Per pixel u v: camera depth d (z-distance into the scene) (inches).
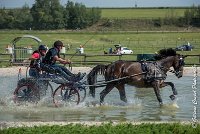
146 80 745.6
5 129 476.4
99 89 985.5
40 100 725.3
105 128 481.1
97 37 3909.9
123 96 759.1
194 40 3693.4
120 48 2440.9
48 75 723.4
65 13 5231.3
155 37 3922.2
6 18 5265.8
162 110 707.4
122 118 630.5
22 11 5285.4
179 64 768.3
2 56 1959.9
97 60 1763.0
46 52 745.0
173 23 5206.7
